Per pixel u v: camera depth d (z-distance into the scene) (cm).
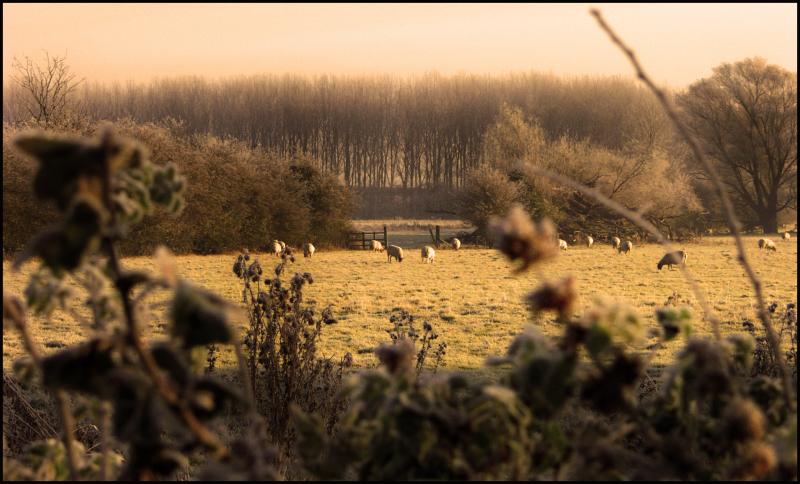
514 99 18850
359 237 9531
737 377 329
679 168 12700
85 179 230
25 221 5494
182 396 248
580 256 7644
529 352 278
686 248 9194
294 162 9156
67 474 335
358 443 304
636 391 922
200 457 859
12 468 327
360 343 2520
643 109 16188
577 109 17862
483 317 3209
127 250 6700
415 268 6234
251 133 19438
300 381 1176
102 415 305
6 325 279
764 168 12512
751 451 271
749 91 12075
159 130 7506
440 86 19762
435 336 1511
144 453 254
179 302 231
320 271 5797
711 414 329
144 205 272
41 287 280
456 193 10319
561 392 260
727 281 4950
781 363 303
